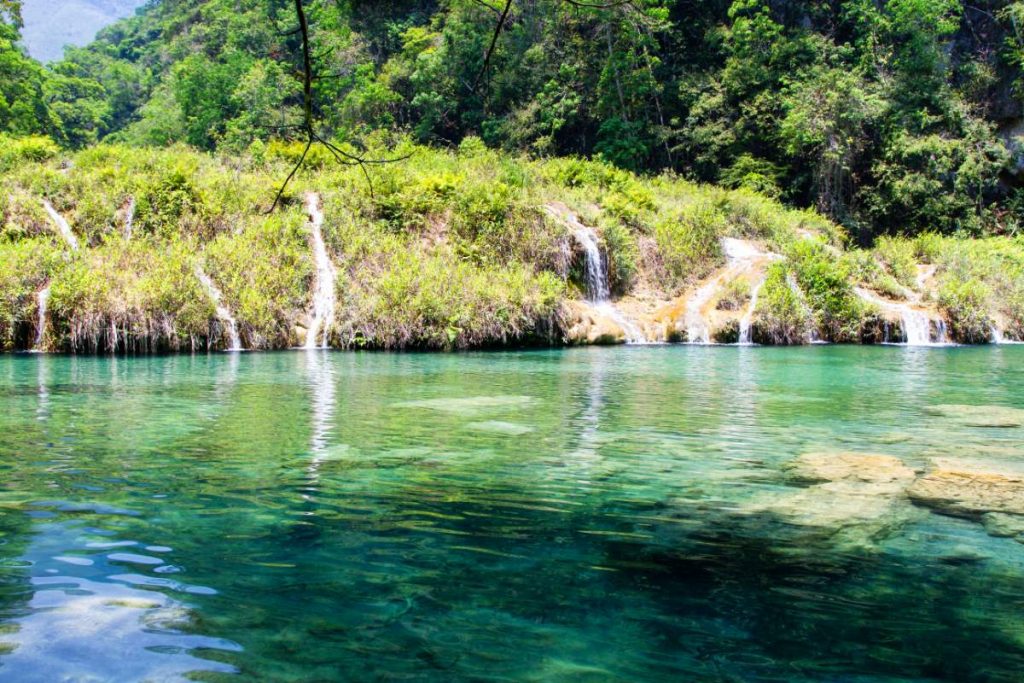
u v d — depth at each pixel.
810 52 36.78
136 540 3.40
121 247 16.03
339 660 2.26
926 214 33.03
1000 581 2.99
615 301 20.02
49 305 14.11
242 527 3.63
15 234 16.45
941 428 6.55
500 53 41.44
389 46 49.38
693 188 28.67
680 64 41.12
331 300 16.52
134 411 7.24
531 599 2.79
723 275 20.47
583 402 8.06
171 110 63.31
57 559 3.12
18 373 10.54
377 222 19.09
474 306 16.36
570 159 27.52
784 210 28.28
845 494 4.32
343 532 3.58
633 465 5.08
